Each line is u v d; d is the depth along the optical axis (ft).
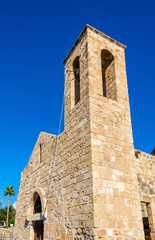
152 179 47.26
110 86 44.80
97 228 29.68
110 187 33.37
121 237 31.24
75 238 33.09
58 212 39.99
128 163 37.55
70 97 45.93
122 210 33.09
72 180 37.52
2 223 207.82
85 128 37.06
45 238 42.47
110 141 36.94
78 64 49.52
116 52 47.03
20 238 56.39
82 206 33.14
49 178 47.37
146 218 45.44
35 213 52.54
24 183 64.18
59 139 46.26
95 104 38.11
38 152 57.77
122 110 41.47
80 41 46.06
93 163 33.35
